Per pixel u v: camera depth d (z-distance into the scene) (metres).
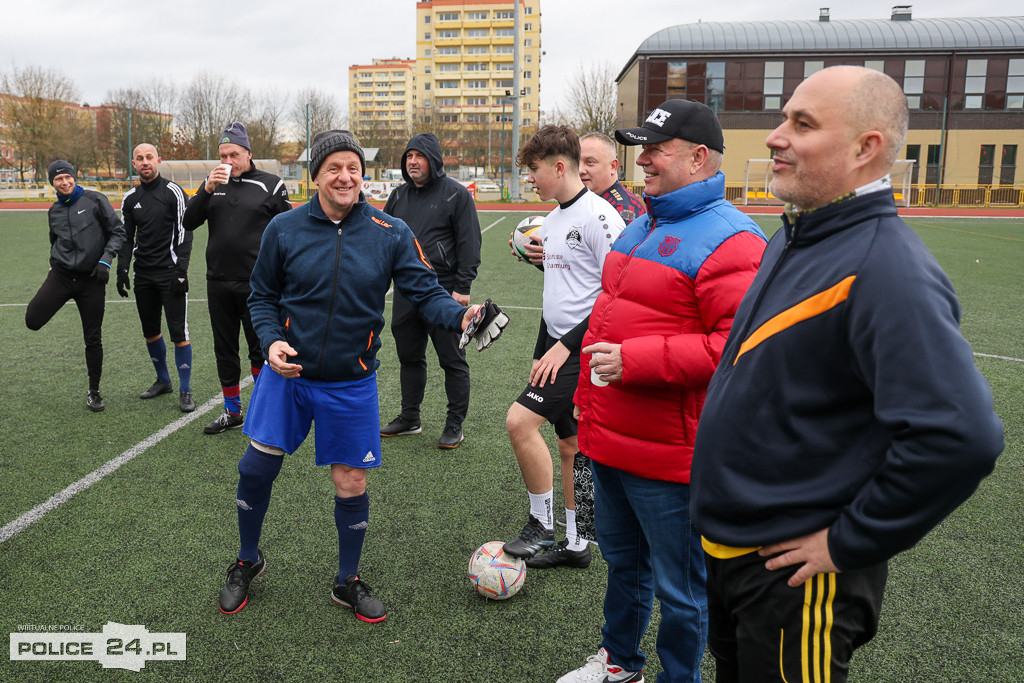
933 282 1.23
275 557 3.12
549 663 2.43
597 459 2.12
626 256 2.10
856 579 1.38
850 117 1.32
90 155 51.19
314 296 2.57
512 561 2.83
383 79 124.88
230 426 4.72
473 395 5.53
